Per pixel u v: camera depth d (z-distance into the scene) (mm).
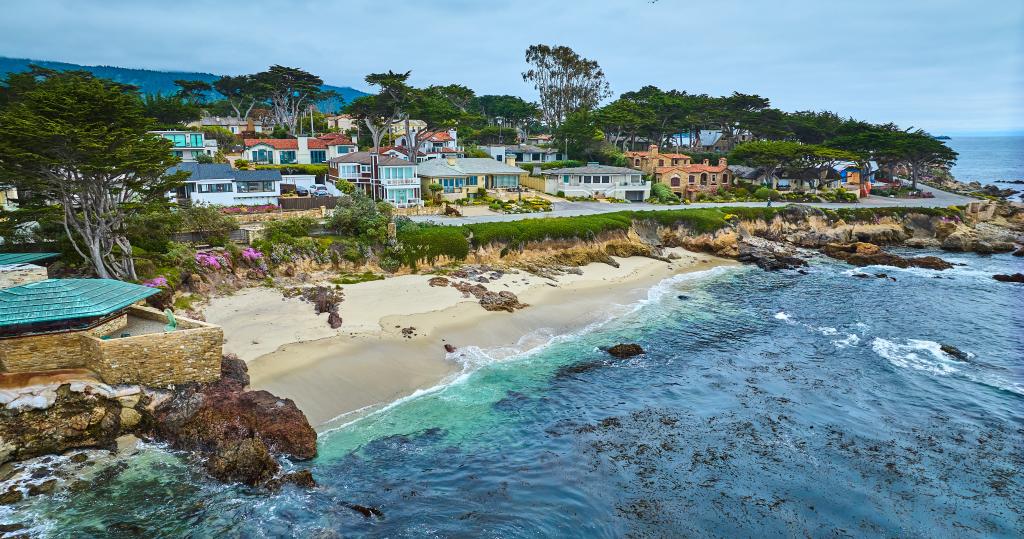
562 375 35312
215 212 46594
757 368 36750
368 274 49875
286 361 33312
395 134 110000
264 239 47875
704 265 67812
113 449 25719
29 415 24891
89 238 34844
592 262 63062
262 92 114000
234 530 21375
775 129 130125
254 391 28781
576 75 138500
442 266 54156
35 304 26797
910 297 54219
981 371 36344
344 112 91312
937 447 27578
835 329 44375
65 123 31531
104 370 26422
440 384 33531
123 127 34938
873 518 22625
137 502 22656
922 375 35719
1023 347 40625
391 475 24953
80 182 33688
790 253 74312
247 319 38219
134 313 32094
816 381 34781
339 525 21781
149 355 27141
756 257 69938
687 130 142500
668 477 25125
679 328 44219
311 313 40312
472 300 45875
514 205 78312
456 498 23562
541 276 55562
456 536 21328
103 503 22516
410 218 60031
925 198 108188
